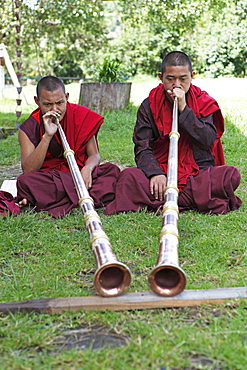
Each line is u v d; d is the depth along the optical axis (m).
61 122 7.82
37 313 4.18
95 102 17.81
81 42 36.75
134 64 37.97
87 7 29.55
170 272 4.27
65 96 7.83
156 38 36.78
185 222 6.55
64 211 7.10
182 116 7.15
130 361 3.47
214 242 5.79
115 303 4.17
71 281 4.91
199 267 5.11
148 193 7.11
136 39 37.47
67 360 3.51
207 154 7.71
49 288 4.73
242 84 24.45
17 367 3.46
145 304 4.18
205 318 4.02
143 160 7.40
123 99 18.19
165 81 7.31
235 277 4.83
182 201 7.16
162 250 4.25
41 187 7.21
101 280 4.26
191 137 7.29
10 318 4.14
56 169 7.81
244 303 4.20
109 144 13.37
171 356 3.48
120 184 7.18
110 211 7.02
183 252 5.50
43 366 3.44
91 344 3.67
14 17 19.64
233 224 6.49
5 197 7.42
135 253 5.57
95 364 3.43
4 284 4.87
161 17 31.81
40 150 7.37
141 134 7.70
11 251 5.80
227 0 32.62
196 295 4.27
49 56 37.50
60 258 5.49
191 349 3.57
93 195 7.45
